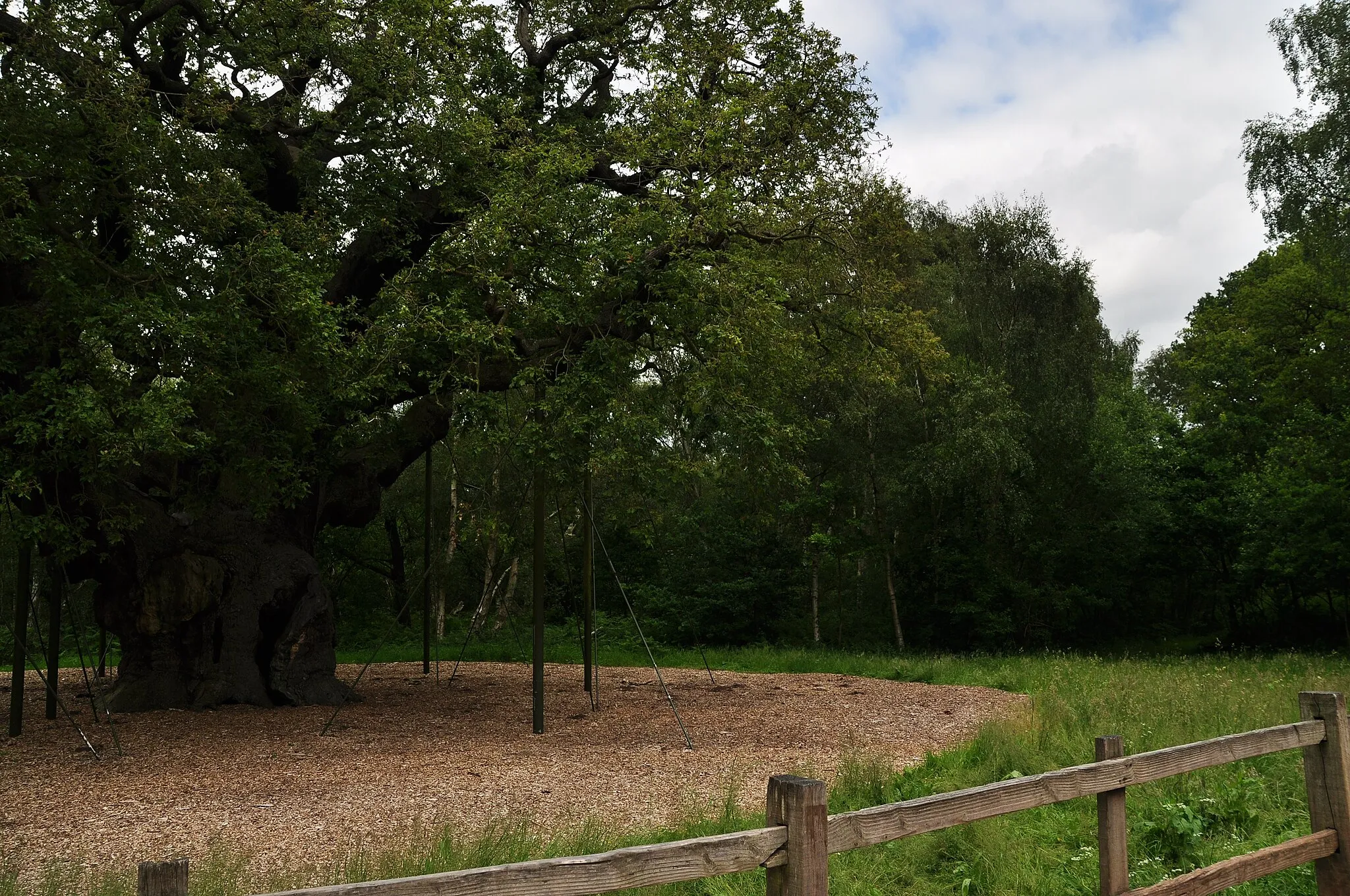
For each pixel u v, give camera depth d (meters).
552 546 34.31
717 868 2.64
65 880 5.95
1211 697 11.01
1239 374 31.86
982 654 28.34
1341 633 31.44
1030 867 5.49
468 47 15.19
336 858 6.41
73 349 11.12
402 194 15.52
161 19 14.37
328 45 13.77
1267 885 5.16
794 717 13.34
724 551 31.91
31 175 11.17
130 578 14.64
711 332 12.63
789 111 14.56
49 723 13.40
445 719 13.66
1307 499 25.59
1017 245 30.48
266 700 14.88
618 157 14.76
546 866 2.34
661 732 12.22
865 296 16.20
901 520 31.09
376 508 16.78
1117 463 30.89
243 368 12.16
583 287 12.73
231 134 14.23
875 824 3.04
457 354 12.59
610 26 15.98
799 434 14.32
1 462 10.74
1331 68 22.28
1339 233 22.53
